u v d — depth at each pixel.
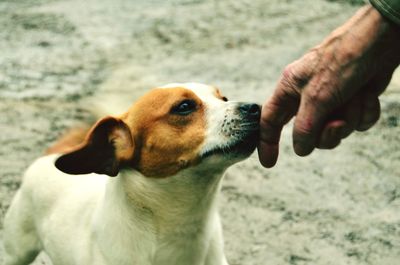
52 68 2.27
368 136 1.83
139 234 1.13
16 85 2.15
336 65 0.88
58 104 2.03
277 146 1.00
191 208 1.12
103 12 2.73
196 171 1.09
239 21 2.61
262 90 2.06
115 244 1.14
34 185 1.33
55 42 2.47
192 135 1.09
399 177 1.68
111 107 1.44
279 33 2.50
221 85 2.11
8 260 1.40
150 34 2.51
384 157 1.75
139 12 2.72
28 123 1.92
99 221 1.16
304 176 1.69
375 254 1.46
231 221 1.56
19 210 1.35
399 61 0.88
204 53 2.35
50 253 1.28
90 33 2.53
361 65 0.87
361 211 1.58
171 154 1.10
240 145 1.07
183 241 1.14
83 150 1.11
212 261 1.17
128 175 1.12
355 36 0.87
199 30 2.54
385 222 1.54
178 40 2.46
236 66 2.24
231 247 1.50
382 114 1.91
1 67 2.28
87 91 2.10
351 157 1.76
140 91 2.07
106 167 1.13
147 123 1.11
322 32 2.50
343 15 2.66
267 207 1.60
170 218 1.12
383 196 1.62
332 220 1.56
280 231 1.53
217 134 1.08
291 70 0.92
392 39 0.86
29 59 2.34
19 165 1.75
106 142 1.13
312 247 1.49
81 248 1.19
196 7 2.76
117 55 2.35
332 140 0.92
